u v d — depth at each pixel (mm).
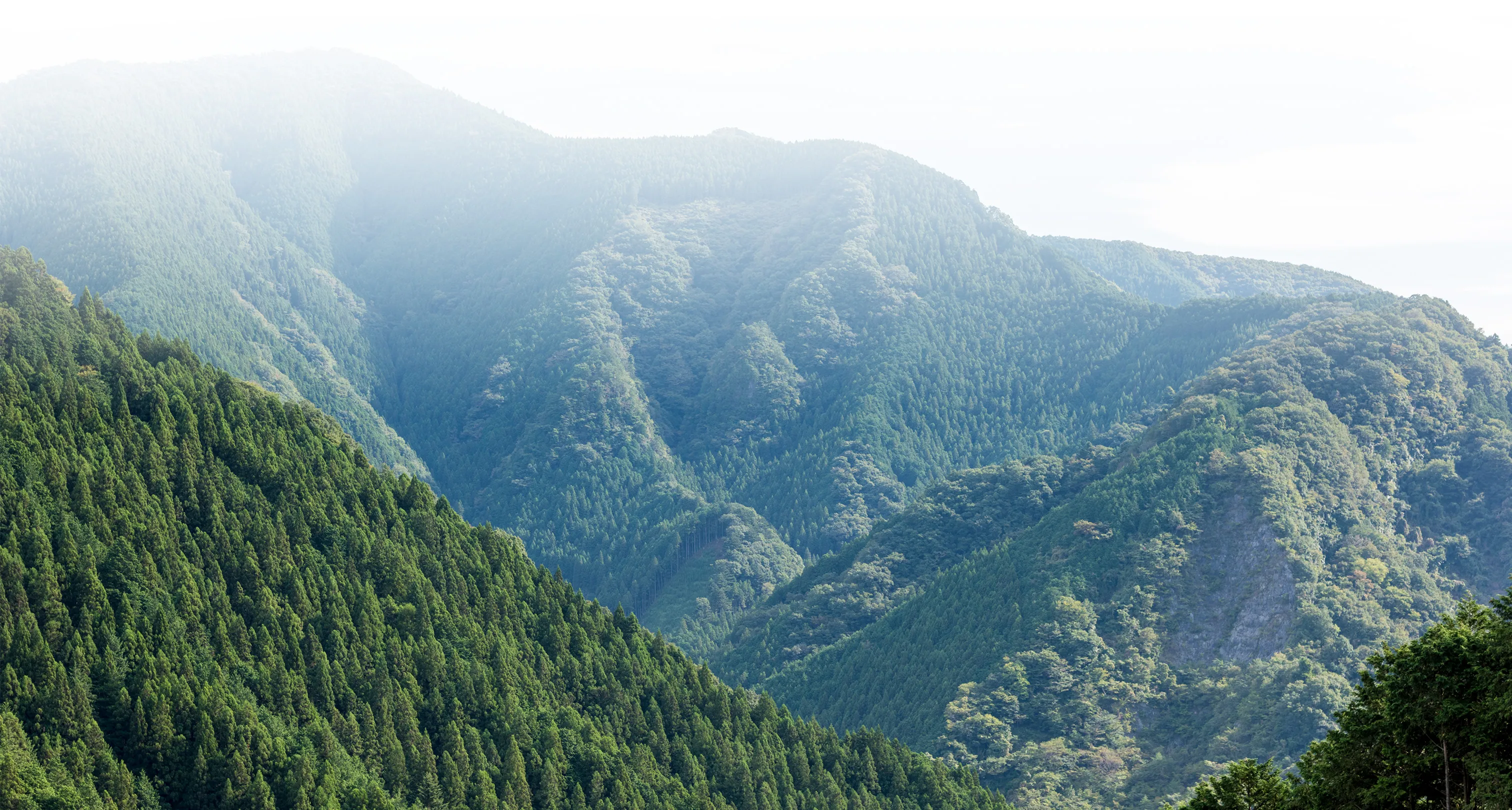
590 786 172750
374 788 155250
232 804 146750
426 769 163000
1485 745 88062
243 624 164625
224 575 170750
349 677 167875
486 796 163125
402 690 169125
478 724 174000
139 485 170750
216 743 149750
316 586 175250
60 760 142000
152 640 155875
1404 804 93125
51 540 158500
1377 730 95250
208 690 153000
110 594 158000
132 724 148125
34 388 179125
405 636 177625
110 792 142125
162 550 165000
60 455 168125
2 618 148000
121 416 181250
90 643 151500
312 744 156500
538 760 171750
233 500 179250
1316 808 97062
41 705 144875
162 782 147750
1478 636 94125
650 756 182125
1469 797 90625
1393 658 97438
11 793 131875
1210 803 105062
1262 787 103562
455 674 175500
